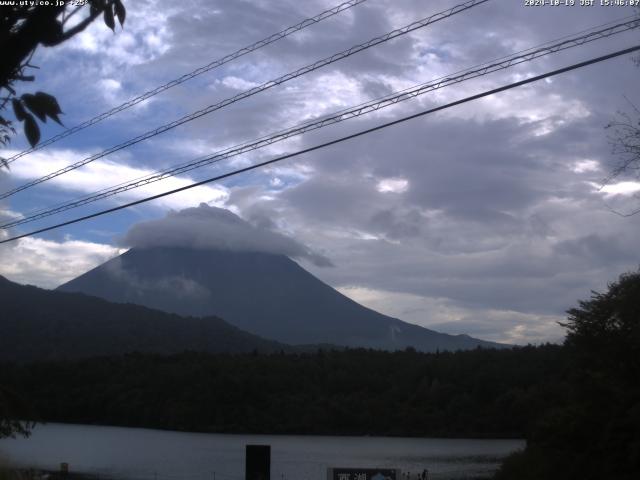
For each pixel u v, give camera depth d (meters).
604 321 29.77
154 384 137.88
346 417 133.12
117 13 4.28
